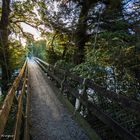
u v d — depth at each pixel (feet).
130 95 17.60
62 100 26.50
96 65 21.65
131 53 20.62
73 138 16.15
